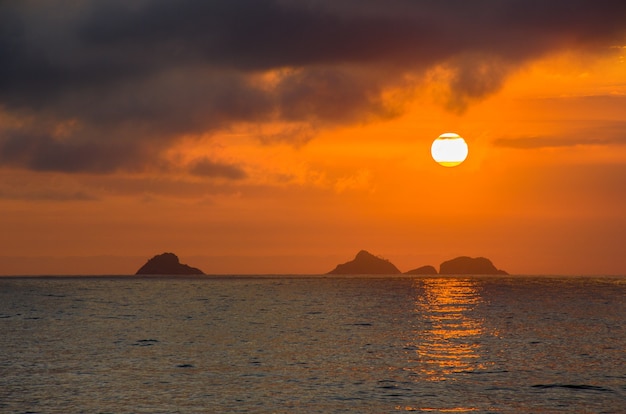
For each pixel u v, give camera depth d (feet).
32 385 236.84
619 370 269.03
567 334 393.91
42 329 422.00
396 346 339.36
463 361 290.56
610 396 224.94
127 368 270.87
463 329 422.00
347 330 416.67
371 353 314.14
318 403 215.31
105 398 219.20
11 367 271.69
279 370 267.80
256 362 287.28
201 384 240.73
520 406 212.43
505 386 238.89
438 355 307.78
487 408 210.38
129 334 393.09
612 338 374.63
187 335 387.75
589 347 336.49
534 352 317.83
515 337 378.73
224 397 222.07
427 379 250.57
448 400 219.41
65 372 261.03
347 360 293.43
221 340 363.97
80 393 225.35
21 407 207.82
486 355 307.78
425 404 214.48
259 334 394.11
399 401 217.97
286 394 226.58
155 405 211.41
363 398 221.66
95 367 272.51
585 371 266.98
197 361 289.33
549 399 221.25
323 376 255.91
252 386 238.07
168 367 273.75
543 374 260.21
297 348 331.77
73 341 358.43
